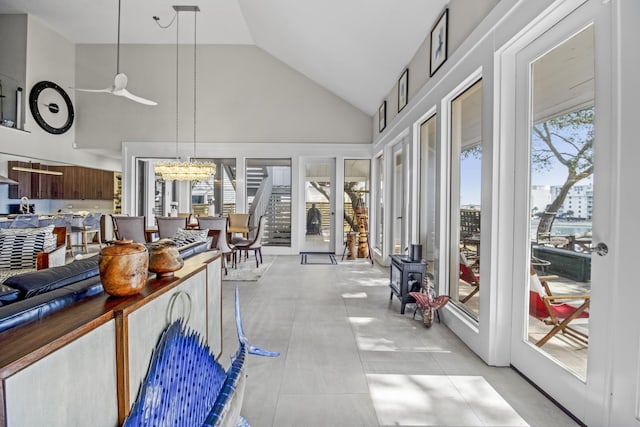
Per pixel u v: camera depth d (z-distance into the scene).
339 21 4.14
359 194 7.44
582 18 1.62
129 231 5.16
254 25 6.19
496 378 2.09
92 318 0.92
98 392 0.93
